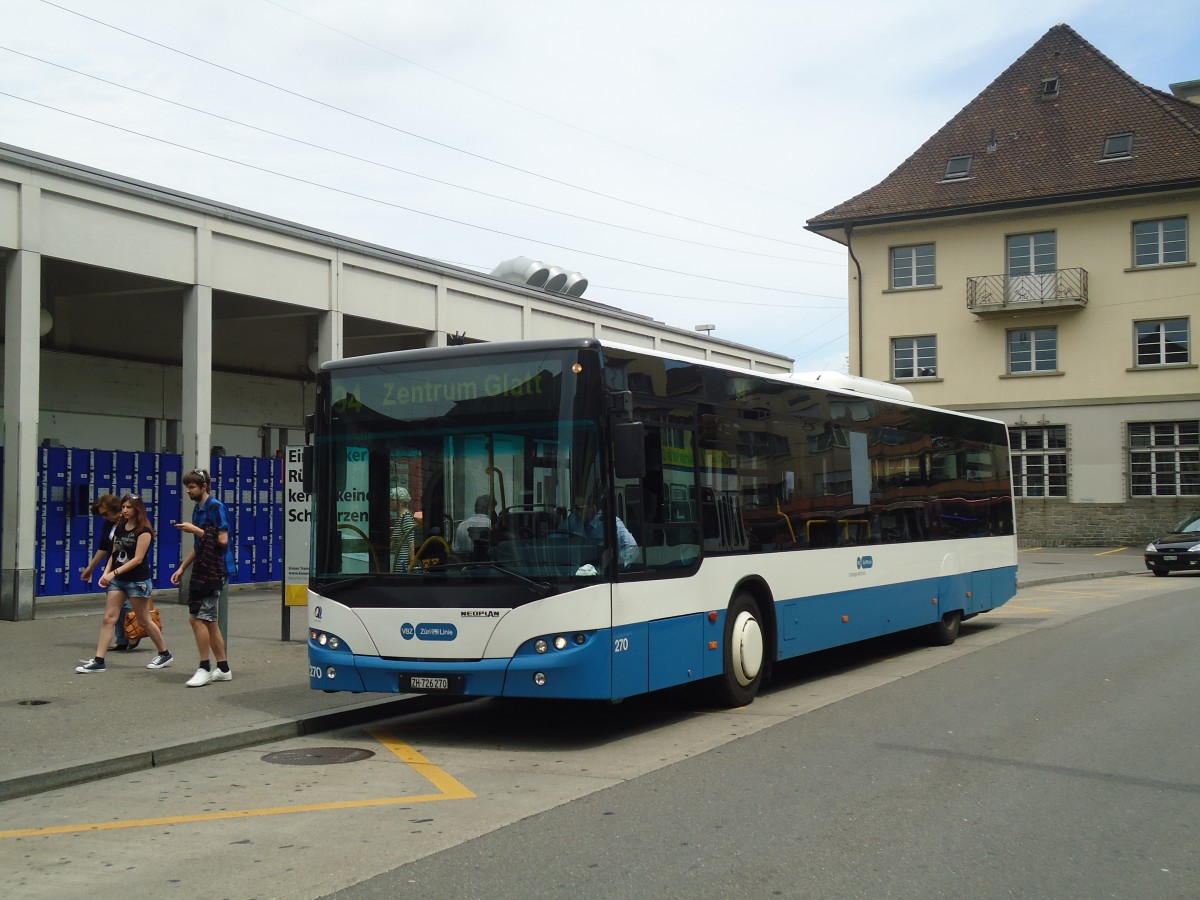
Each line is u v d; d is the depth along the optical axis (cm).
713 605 994
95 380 2270
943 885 532
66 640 1421
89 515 1906
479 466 877
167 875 564
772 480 1111
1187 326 3947
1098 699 1062
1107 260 4044
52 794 744
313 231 2133
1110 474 4044
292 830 646
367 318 2156
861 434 1310
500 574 852
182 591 1881
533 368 874
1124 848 593
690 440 978
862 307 4391
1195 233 3928
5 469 1616
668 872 554
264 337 2644
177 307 2394
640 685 884
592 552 847
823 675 1273
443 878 550
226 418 2558
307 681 1135
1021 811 666
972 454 1634
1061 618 1888
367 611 884
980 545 1631
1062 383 4103
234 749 885
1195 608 1984
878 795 706
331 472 919
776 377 1141
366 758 852
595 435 857
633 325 2959
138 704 1009
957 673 1257
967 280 4212
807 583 1157
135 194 1753
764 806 681
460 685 852
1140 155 4056
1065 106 4325
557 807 687
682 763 810
